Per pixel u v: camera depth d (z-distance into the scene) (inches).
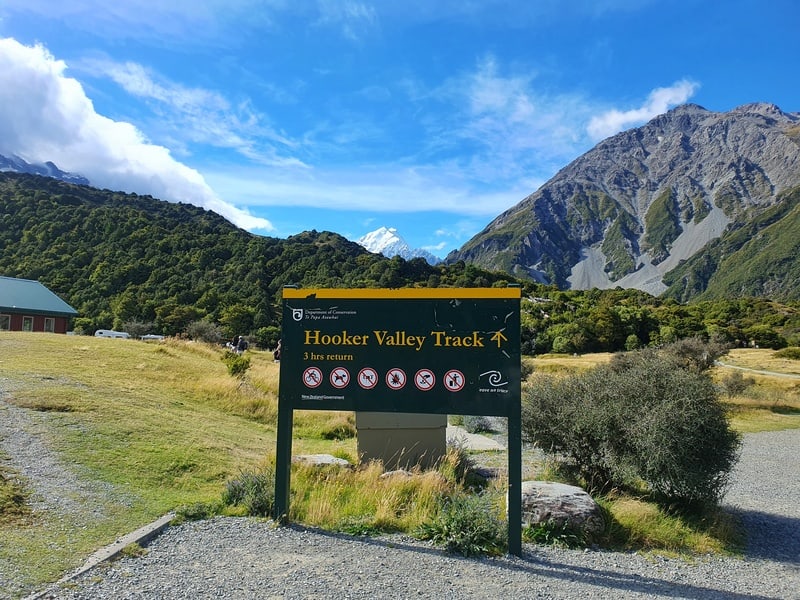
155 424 371.9
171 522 223.6
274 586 170.4
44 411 346.6
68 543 188.1
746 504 347.3
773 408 1053.2
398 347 236.8
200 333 1571.1
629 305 3969.0
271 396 620.1
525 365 1224.8
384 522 237.6
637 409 287.1
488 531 220.5
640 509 263.0
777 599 188.9
